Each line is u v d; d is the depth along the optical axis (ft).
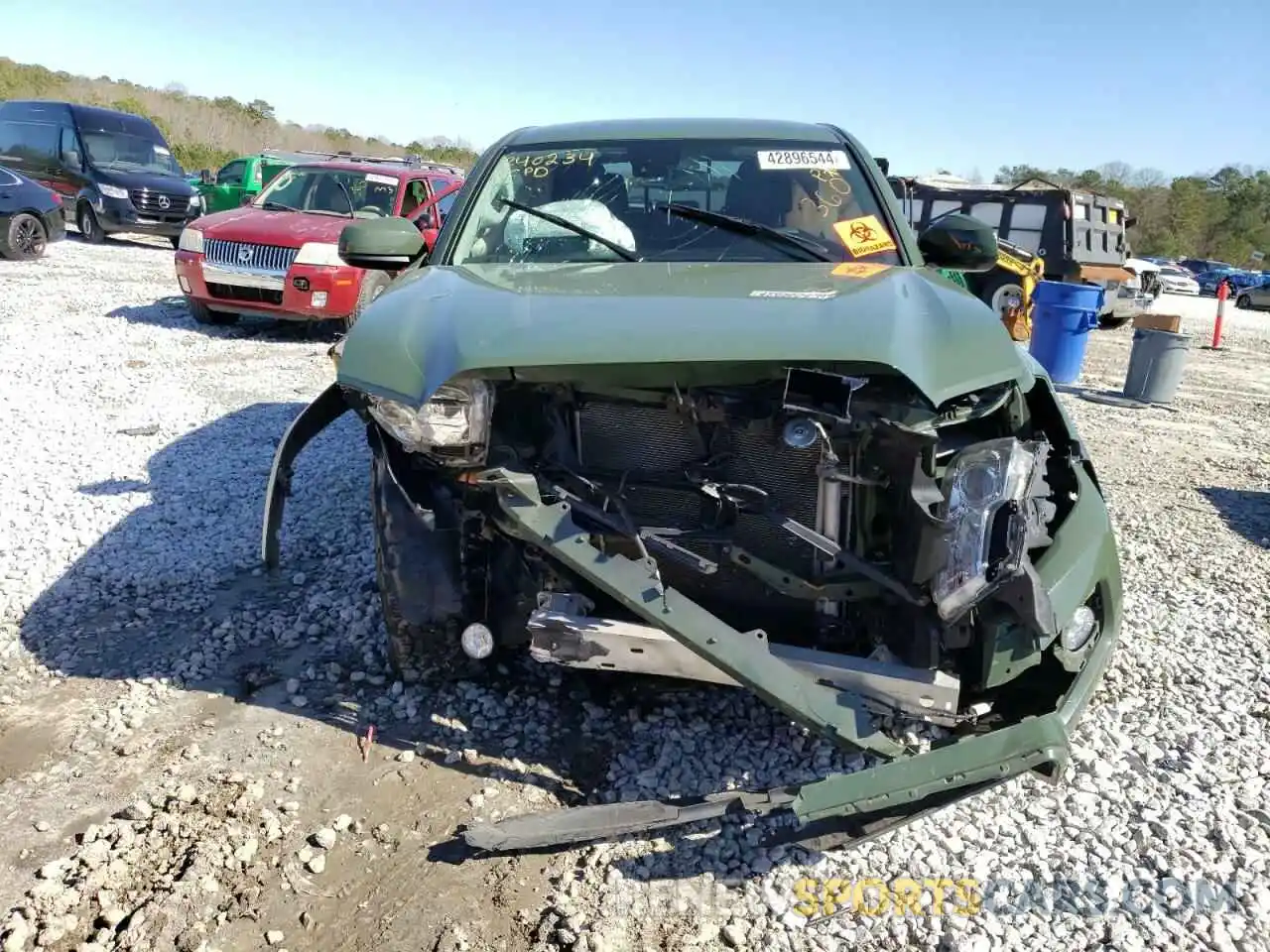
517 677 10.96
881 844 8.61
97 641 11.84
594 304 8.93
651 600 7.86
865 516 8.64
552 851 8.47
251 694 10.77
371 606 12.66
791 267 10.67
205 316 33.22
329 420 11.24
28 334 29.84
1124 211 58.39
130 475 17.69
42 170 59.06
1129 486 21.40
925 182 58.49
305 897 7.84
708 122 13.38
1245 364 46.39
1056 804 9.26
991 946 7.54
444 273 10.63
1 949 7.12
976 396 8.38
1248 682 11.80
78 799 8.89
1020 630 8.09
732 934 7.54
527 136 13.30
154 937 7.34
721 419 8.54
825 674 8.09
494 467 8.45
